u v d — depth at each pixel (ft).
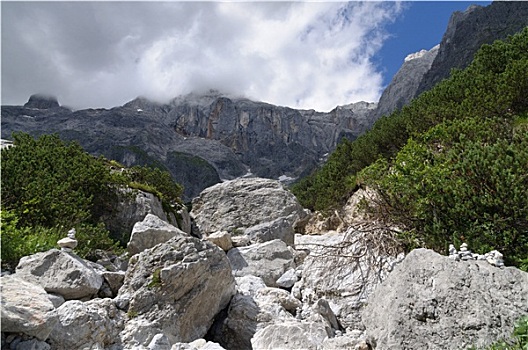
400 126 57.62
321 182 74.59
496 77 48.39
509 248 20.15
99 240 31.17
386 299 15.28
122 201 43.68
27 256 20.86
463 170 23.44
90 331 15.72
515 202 20.30
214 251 22.74
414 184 24.95
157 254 21.36
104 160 60.34
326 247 26.45
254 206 58.70
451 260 14.94
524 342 11.64
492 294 13.50
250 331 20.74
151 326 17.94
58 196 32.81
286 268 33.73
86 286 19.57
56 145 48.37
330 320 21.09
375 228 24.80
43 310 14.42
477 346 12.31
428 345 12.88
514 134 32.81
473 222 21.48
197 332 20.38
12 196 30.42
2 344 13.14
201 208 61.62
